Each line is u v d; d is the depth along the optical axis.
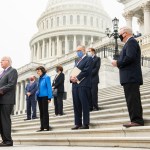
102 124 8.84
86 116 8.86
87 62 9.03
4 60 8.41
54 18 88.00
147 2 43.12
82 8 86.94
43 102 10.70
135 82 7.38
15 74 8.26
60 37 83.06
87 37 83.50
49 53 82.06
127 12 46.81
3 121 8.02
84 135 8.20
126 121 8.05
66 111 14.36
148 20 43.03
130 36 7.72
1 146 7.94
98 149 6.09
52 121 11.97
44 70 11.09
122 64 7.48
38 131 10.59
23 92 64.31
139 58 7.62
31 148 7.05
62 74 13.51
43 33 84.12
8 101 8.02
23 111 61.91
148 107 9.35
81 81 8.94
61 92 13.39
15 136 11.40
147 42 35.38
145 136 6.68
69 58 46.56
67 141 7.91
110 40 39.31
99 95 17.64
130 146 6.44
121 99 13.03
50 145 8.34
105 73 24.38
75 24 85.50
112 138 6.79
